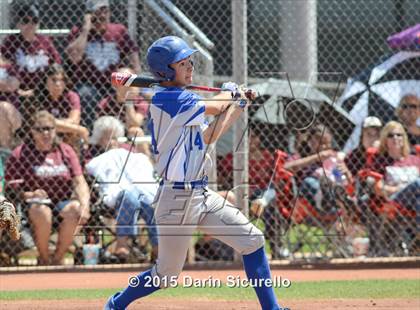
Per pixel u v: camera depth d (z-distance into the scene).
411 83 25.17
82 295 18.22
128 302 12.91
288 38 28.31
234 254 23.59
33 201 21.98
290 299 17.50
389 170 23.77
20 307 16.27
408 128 25.12
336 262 23.34
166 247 12.54
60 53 24.61
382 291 18.73
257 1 30.06
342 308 16.08
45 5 25.31
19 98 23.02
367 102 25.08
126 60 24.08
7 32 23.34
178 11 24.94
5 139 22.66
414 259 23.47
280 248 23.50
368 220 23.83
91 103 23.59
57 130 22.56
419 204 23.55
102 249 22.94
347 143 24.61
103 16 23.83
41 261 22.48
